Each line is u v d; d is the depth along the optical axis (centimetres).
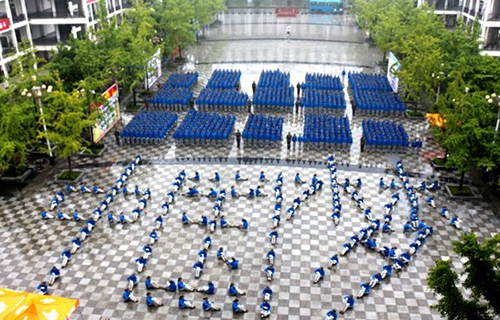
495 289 1886
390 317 2606
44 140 4347
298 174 3938
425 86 5375
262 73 6706
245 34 9788
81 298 2739
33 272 2953
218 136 4616
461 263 3014
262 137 4581
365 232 3225
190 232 3338
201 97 5678
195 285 2831
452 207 3641
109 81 5119
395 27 7081
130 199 3747
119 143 4728
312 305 2684
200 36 9512
